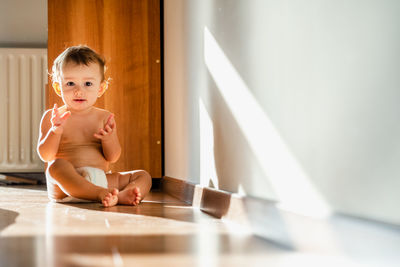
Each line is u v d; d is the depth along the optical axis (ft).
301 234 2.59
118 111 8.65
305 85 2.75
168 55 8.29
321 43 2.55
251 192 3.74
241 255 2.48
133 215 4.48
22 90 12.55
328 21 2.47
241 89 4.00
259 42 3.58
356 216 2.18
